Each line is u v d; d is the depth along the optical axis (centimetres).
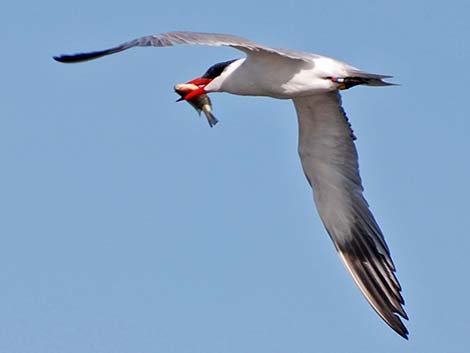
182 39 1305
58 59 1252
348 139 1656
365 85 1483
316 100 1609
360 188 1672
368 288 1672
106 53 1251
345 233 1689
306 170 1684
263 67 1506
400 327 1645
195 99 1648
